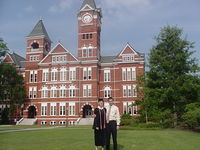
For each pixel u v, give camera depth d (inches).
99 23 2854.3
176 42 1621.6
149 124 1588.3
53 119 2645.2
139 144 664.4
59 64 2719.0
